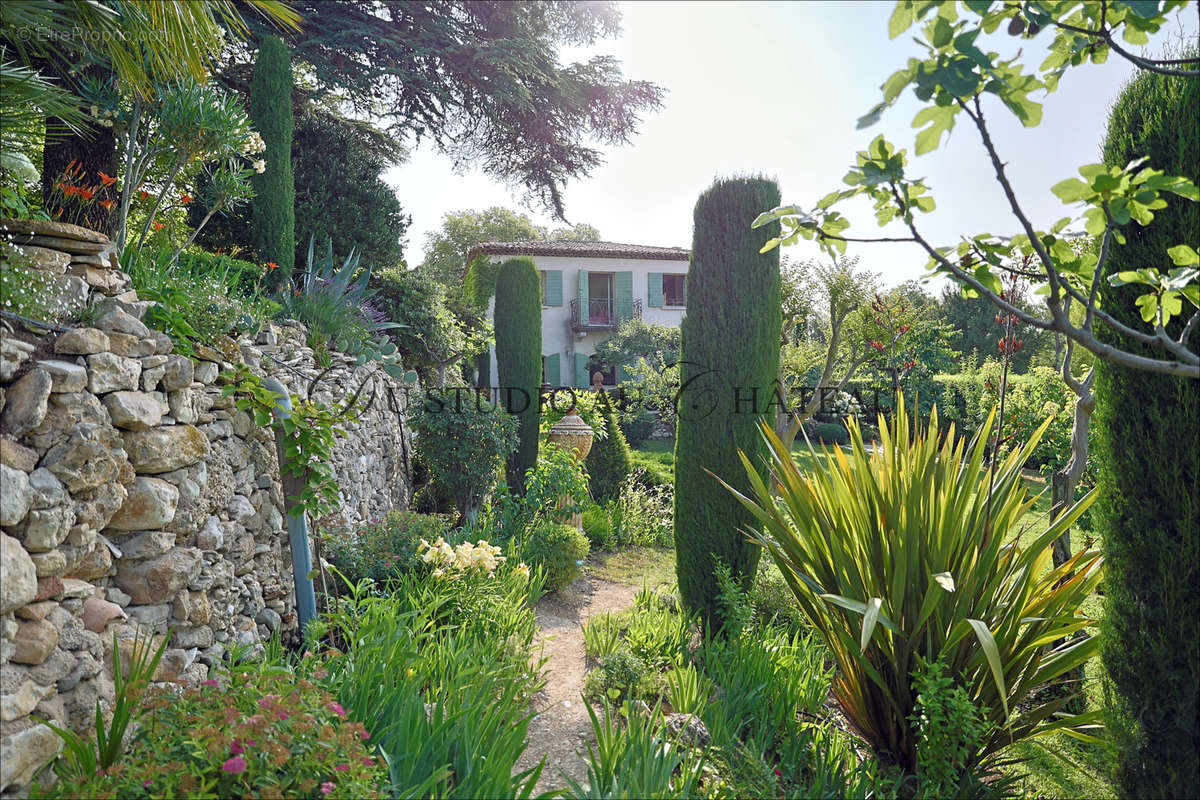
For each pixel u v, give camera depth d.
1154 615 2.62
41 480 2.25
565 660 4.86
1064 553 4.70
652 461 13.27
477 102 11.89
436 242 32.84
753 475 4.12
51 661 2.19
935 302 23.16
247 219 9.38
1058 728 3.40
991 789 3.32
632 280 22.89
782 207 2.20
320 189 11.80
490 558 4.80
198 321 3.63
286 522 4.13
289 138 8.08
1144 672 2.64
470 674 3.47
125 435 2.73
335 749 2.23
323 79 10.33
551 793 2.60
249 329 4.79
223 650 3.20
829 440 15.52
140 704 2.35
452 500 9.63
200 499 3.19
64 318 2.69
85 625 2.40
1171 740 2.57
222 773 2.06
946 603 3.46
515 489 9.76
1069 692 4.31
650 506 10.23
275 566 3.98
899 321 9.91
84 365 2.56
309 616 4.04
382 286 11.44
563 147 12.89
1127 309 2.66
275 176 7.88
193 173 5.71
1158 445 2.59
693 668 4.18
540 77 11.50
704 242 5.30
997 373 11.53
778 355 5.33
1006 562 3.61
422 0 11.11
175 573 2.86
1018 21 1.78
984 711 3.21
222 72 9.54
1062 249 2.12
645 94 12.55
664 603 6.23
